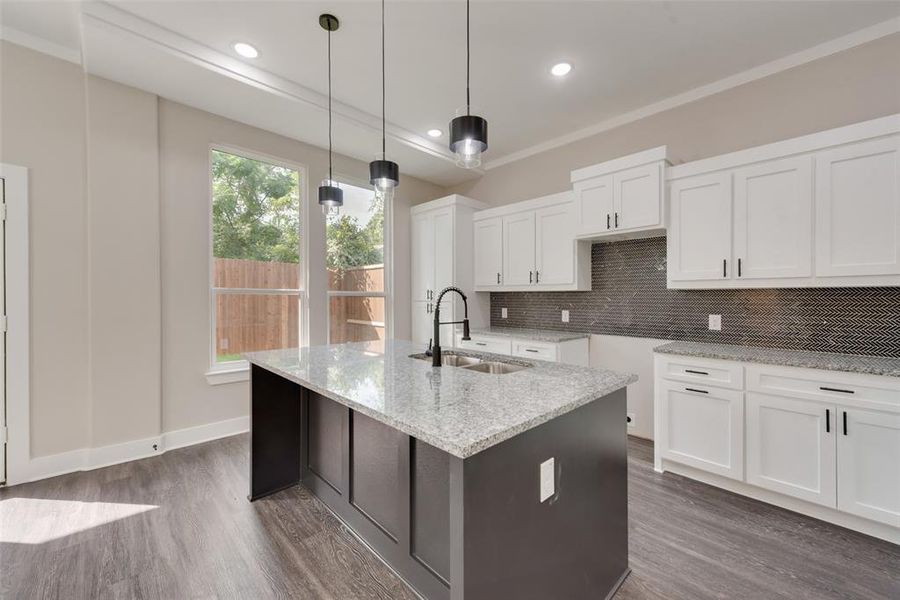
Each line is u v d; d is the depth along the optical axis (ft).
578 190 10.89
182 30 7.89
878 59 7.66
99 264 8.93
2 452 7.98
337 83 9.82
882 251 6.61
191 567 5.65
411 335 15.69
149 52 7.95
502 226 13.51
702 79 9.63
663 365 8.69
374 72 9.34
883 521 6.09
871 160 6.72
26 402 8.20
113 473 8.60
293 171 12.48
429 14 7.41
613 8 7.27
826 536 6.32
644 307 10.99
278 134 11.88
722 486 7.95
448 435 3.39
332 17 7.50
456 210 14.08
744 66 9.09
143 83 9.12
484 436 3.36
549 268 12.13
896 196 6.49
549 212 12.12
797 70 8.60
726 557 5.84
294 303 12.42
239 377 11.14
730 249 8.29
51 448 8.46
